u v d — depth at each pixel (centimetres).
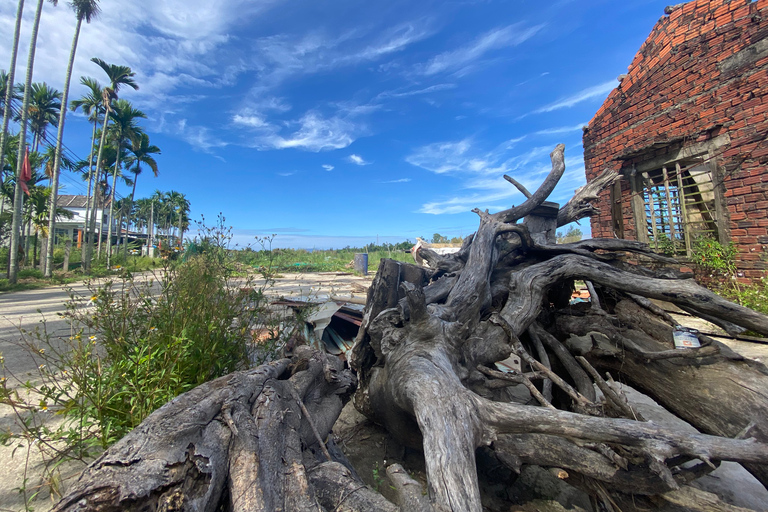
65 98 1864
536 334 319
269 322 389
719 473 268
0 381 212
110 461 133
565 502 247
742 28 646
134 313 286
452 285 346
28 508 201
